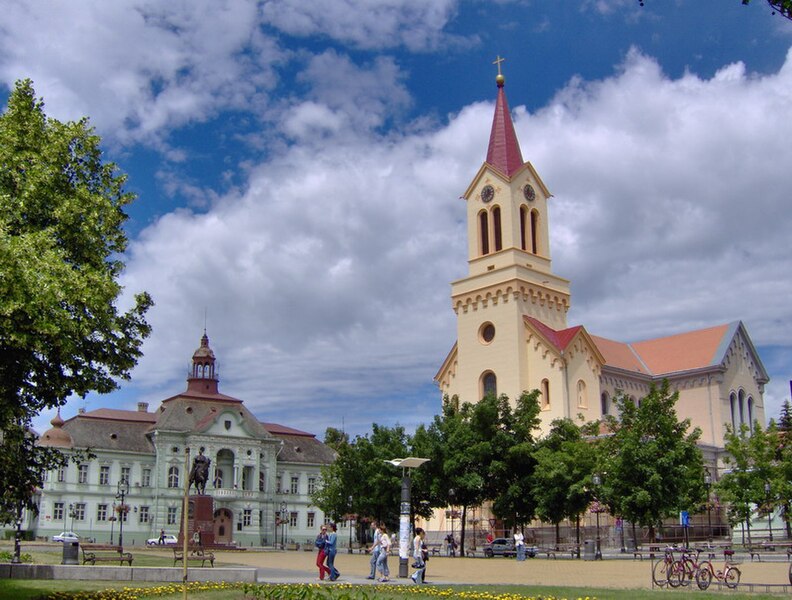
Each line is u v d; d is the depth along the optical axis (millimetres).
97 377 29125
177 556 47906
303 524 126750
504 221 94375
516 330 90188
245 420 122875
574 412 86875
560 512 63125
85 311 27297
